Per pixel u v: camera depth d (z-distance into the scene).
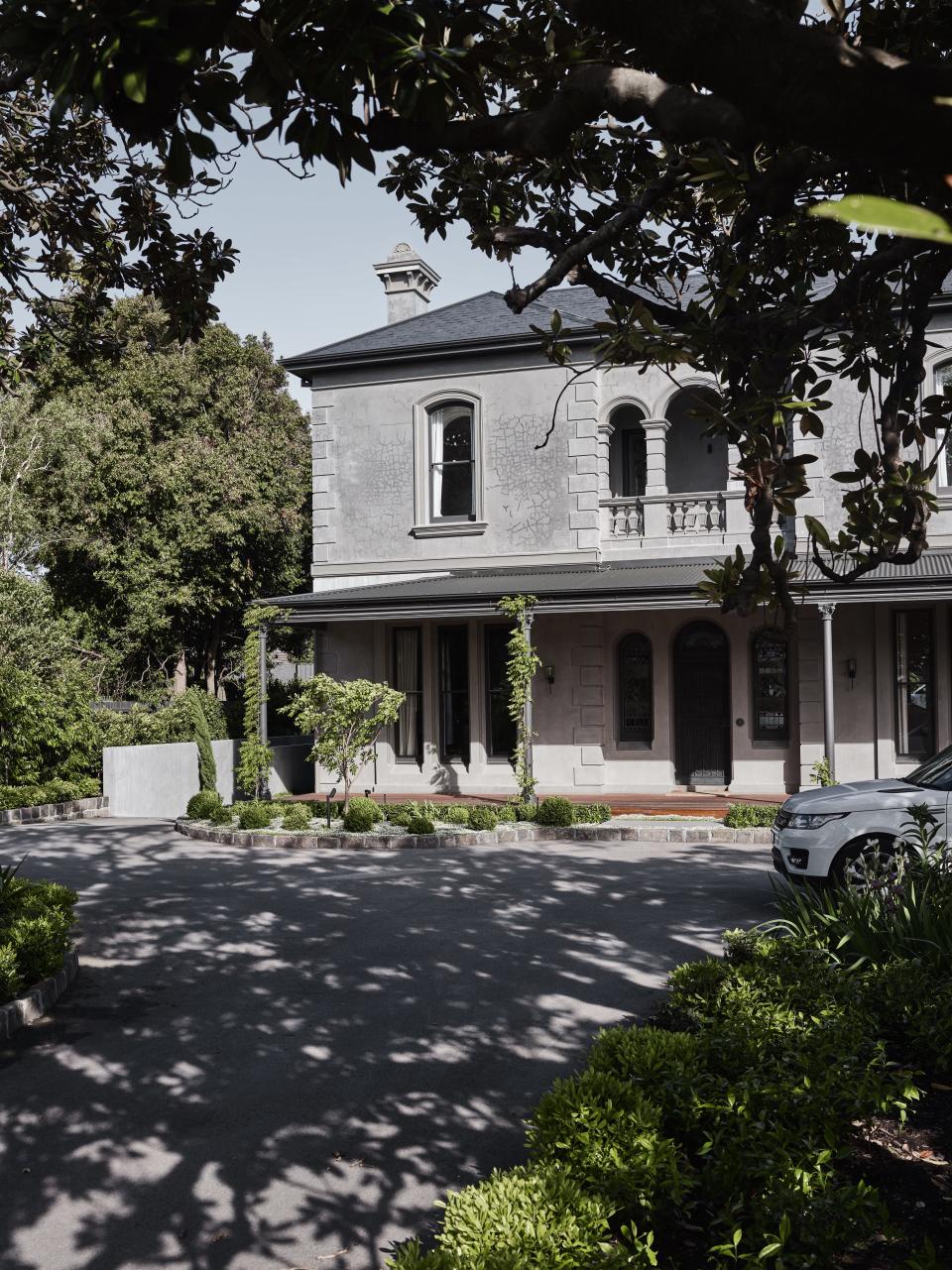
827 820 10.92
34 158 9.49
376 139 2.46
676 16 1.53
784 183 3.11
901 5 3.62
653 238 5.52
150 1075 6.99
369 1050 7.38
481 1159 5.58
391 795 22.48
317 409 23.84
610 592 18.92
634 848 16.36
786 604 3.84
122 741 25.77
